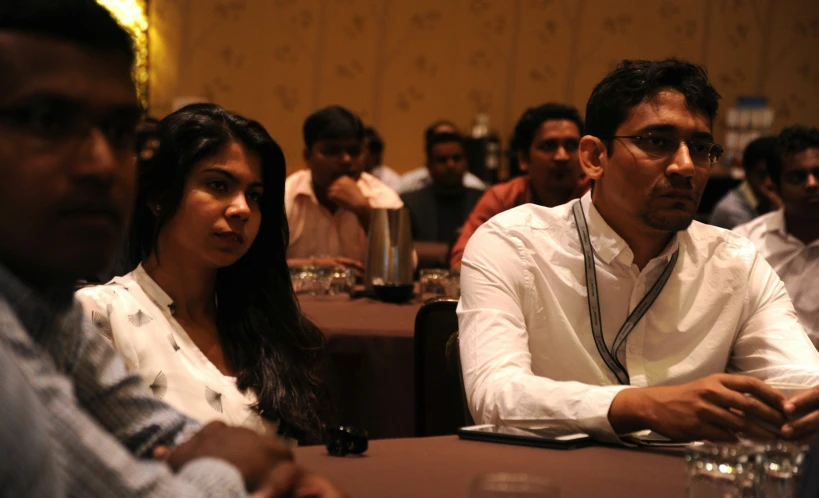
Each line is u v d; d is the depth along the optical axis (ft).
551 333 6.30
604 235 6.19
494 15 26.37
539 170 14.23
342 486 3.96
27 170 2.74
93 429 2.82
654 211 5.92
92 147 2.81
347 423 9.28
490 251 6.37
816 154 12.07
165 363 6.12
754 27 26.63
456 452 4.67
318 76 26.14
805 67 26.78
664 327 6.22
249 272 6.73
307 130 14.15
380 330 9.26
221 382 6.29
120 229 2.94
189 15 25.75
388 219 11.52
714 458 3.51
